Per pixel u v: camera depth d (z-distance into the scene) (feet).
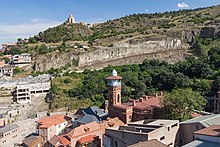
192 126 210.18
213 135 170.60
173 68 547.08
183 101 257.75
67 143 258.37
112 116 296.10
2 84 606.55
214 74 475.31
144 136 195.00
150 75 527.40
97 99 493.77
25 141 326.24
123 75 533.96
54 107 503.61
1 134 362.53
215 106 377.71
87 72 655.35
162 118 266.16
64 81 590.96
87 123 290.56
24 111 525.75
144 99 307.58
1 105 554.46
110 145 222.69
